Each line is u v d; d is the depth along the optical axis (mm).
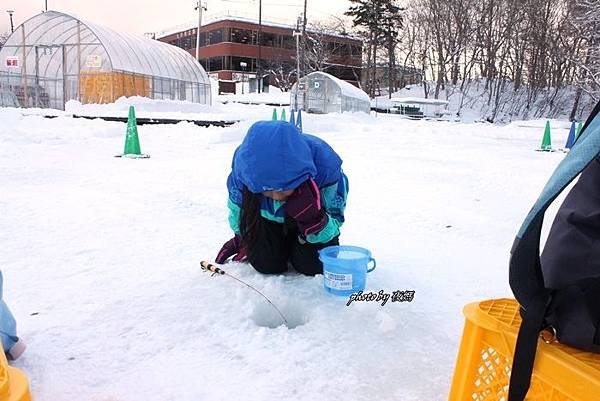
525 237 1271
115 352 1948
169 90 23328
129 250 3178
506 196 5477
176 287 2562
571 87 41344
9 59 21359
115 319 2207
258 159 2213
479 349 1426
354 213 4391
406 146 11406
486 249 3453
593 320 1243
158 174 6223
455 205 4887
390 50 49281
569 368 1182
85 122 12641
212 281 2637
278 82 53906
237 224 2812
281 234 2643
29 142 9367
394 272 2885
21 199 4594
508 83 44562
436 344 2068
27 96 21406
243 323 2178
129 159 7645
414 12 49812
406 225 4047
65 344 1996
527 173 7320
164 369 1843
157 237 3475
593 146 1190
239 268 2838
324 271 2523
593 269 1250
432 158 8961
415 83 52062
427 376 1846
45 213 4098
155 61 22656
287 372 1830
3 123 11375
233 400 1673
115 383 1757
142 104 17906
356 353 1968
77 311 2285
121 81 20297
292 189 2271
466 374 1452
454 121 36031
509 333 1327
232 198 2713
